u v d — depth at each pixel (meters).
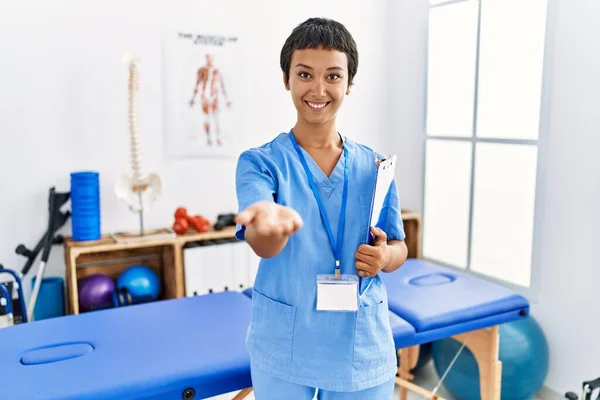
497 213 3.11
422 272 2.62
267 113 3.46
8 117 2.86
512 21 2.92
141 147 3.15
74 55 2.95
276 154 1.27
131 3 3.04
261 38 3.38
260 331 1.28
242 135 3.40
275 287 1.26
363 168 1.31
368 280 1.29
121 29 3.03
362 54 3.72
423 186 3.61
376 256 1.23
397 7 3.70
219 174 3.37
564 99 2.66
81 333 1.85
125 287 2.88
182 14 3.16
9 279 2.93
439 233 3.55
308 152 1.29
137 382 1.52
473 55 3.19
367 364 1.28
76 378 1.54
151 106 3.15
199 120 3.27
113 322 1.95
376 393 1.31
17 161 2.90
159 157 3.20
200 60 3.22
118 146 3.10
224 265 3.07
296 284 1.24
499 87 3.03
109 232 3.11
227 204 3.42
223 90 3.30
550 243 2.79
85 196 2.80
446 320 2.06
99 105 3.03
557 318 2.78
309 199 1.25
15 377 1.54
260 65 3.40
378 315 1.30
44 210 2.98
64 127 2.97
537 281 2.86
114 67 3.04
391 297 2.25
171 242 2.92
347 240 1.26
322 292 1.21
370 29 3.72
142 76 3.11
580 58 2.58
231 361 1.65
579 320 2.67
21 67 2.86
